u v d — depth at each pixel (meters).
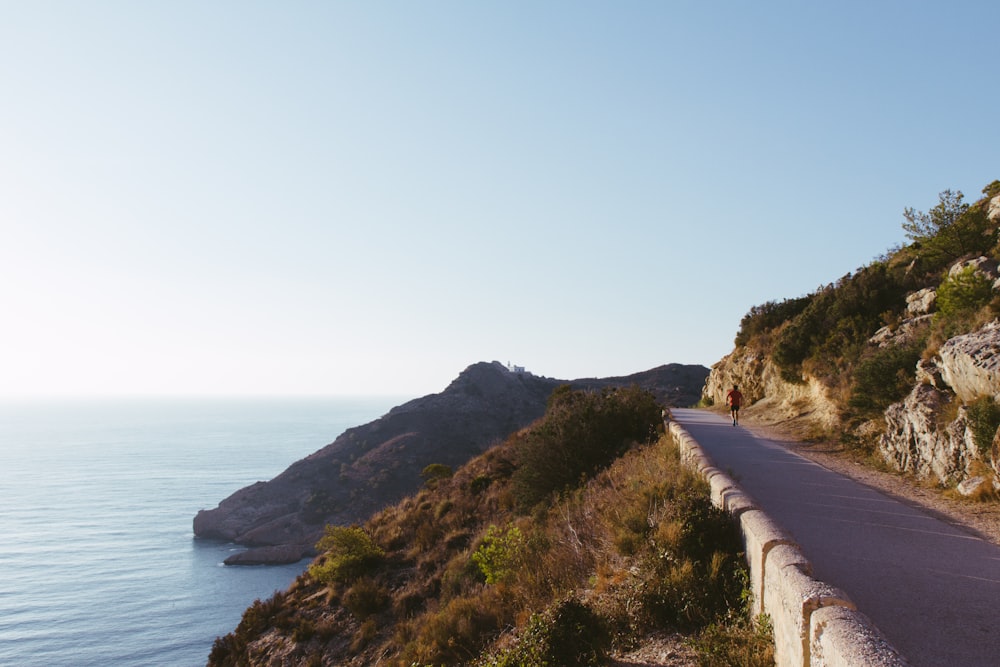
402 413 113.06
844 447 15.31
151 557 107.25
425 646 12.44
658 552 8.25
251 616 20.72
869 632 3.76
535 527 16.09
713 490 9.38
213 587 82.81
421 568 19.78
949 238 20.03
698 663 6.19
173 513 162.50
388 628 16.88
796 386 23.67
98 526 146.00
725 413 30.12
